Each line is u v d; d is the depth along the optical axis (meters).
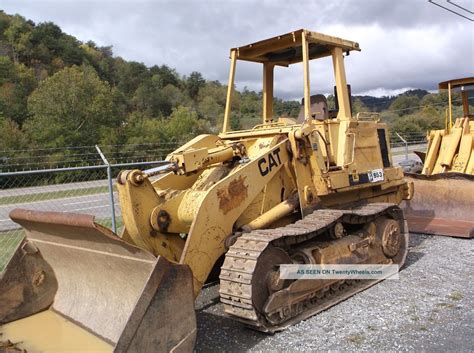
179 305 3.85
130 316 3.54
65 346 4.12
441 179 9.45
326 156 5.93
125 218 4.93
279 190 5.71
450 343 4.40
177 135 38.44
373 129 6.82
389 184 7.19
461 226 8.82
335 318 5.05
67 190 13.25
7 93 44.09
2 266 7.48
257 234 4.91
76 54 69.25
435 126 40.78
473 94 11.24
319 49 6.60
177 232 5.12
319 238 5.77
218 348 4.48
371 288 5.99
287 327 4.82
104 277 4.53
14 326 4.58
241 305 4.49
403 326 4.80
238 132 6.32
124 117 41.84
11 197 13.50
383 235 6.47
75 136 34.28
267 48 6.57
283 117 6.78
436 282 6.16
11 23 68.81
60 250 4.72
